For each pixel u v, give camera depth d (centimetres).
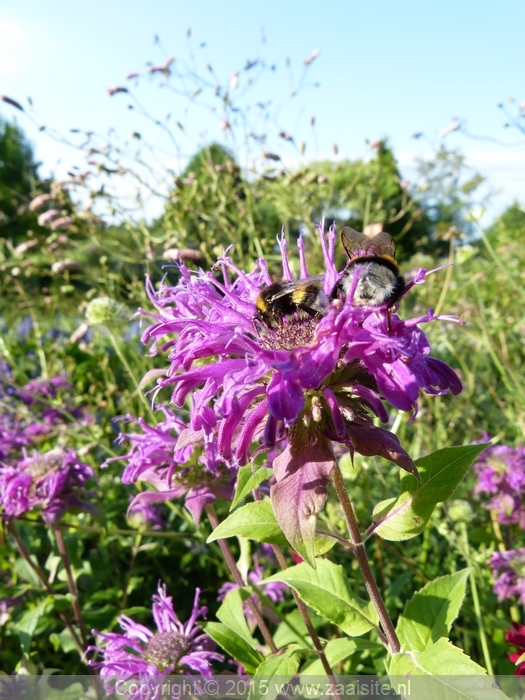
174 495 16
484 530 23
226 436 11
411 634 12
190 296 14
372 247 12
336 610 12
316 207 37
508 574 20
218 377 11
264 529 12
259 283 14
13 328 54
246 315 13
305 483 10
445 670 10
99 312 26
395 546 23
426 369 11
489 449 23
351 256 13
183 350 12
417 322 11
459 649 10
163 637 17
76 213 33
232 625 15
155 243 33
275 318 13
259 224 36
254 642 16
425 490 12
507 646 18
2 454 28
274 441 10
